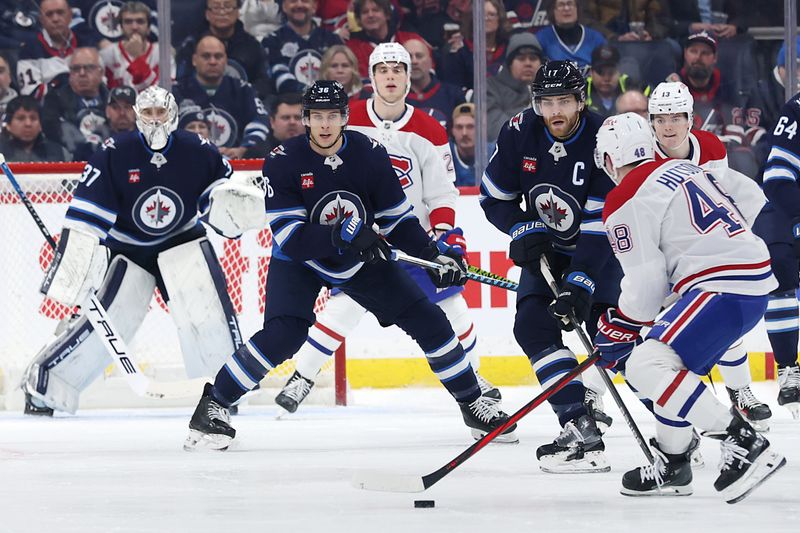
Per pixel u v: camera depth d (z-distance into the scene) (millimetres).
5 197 17828
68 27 23828
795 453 11617
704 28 23547
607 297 11180
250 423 15297
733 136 23625
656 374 8484
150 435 13914
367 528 7656
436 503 8758
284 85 23953
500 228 11477
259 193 13938
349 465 11086
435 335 12180
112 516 8266
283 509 8523
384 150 11789
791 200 14961
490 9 23109
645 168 8734
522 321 10867
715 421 8375
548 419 15234
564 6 23188
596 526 7660
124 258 15602
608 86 23625
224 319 15836
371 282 11961
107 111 24031
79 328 16062
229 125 23875
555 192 10898
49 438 13672
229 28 23672
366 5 23781
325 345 15648
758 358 19969
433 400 18297
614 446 12438
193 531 7613
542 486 9602
